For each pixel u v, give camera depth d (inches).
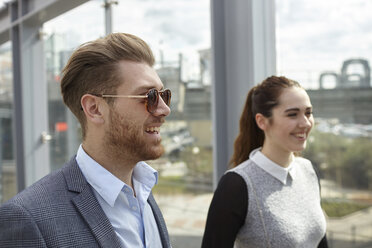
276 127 61.9
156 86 39.6
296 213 60.8
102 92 38.3
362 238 109.4
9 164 227.0
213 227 58.9
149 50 41.1
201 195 119.0
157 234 45.2
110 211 39.0
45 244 32.0
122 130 38.2
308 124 61.3
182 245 124.9
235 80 93.1
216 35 93.7
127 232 39.1
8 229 31.4
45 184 36.3
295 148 61.6
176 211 126.7
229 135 95.0
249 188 59.0
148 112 38.6
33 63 185.8
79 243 33.9
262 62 89.9
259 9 89.7
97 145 39.5
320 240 65.0
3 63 227.0
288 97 61.4
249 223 58.7
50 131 183.5
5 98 227.1
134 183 43.9
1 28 211.5
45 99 183.2
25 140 187.2
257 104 65.3
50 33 176.9
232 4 93.4
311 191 65.7
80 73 38.9
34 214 32.7
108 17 136.7
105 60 38.2
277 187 61.0
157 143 40.2
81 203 36.1
